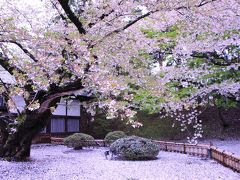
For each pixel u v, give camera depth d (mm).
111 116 6121
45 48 6070
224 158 10195
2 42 6324
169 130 22031
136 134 22062
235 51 10812
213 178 8008
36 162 10875
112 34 7852
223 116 22844
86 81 6551
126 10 7762
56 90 8766
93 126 22078
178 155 13773
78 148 16734
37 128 10727
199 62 11406
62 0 7391
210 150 12117
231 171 9047
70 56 6543
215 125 22016
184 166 10180
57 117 20000
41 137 19047
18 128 10523
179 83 11547
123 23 8148
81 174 8789
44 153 14680
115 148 12289
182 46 10172
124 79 7941
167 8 7633
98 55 6961
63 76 7891
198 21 8641
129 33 8703
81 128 22266
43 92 8938
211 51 10180
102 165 10578
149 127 22703
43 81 6324
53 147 17969
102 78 6152
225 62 10805
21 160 10906
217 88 10891
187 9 7676
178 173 8859
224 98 13578
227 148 14734
